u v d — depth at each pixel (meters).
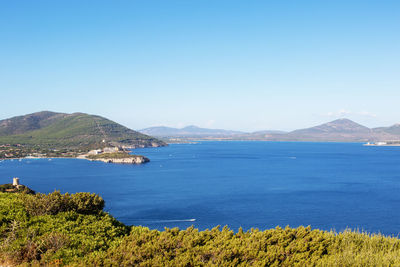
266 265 13.02
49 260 13.97
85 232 17.12
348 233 16.14
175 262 12.79
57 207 18.94
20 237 15.75
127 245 14.58
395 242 15.59
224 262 12.93
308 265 12.50
